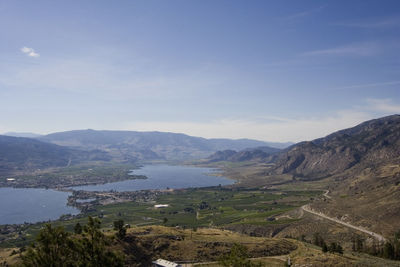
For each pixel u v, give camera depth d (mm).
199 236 147500
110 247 113938
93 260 51562
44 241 49781
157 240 128625
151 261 113500
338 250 141250
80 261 50812
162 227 156125
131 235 130000
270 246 138625
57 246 50656
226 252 127375
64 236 51625
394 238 178625
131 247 119062
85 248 52375
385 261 130625
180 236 139250
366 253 160000
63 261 50375
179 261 117000
